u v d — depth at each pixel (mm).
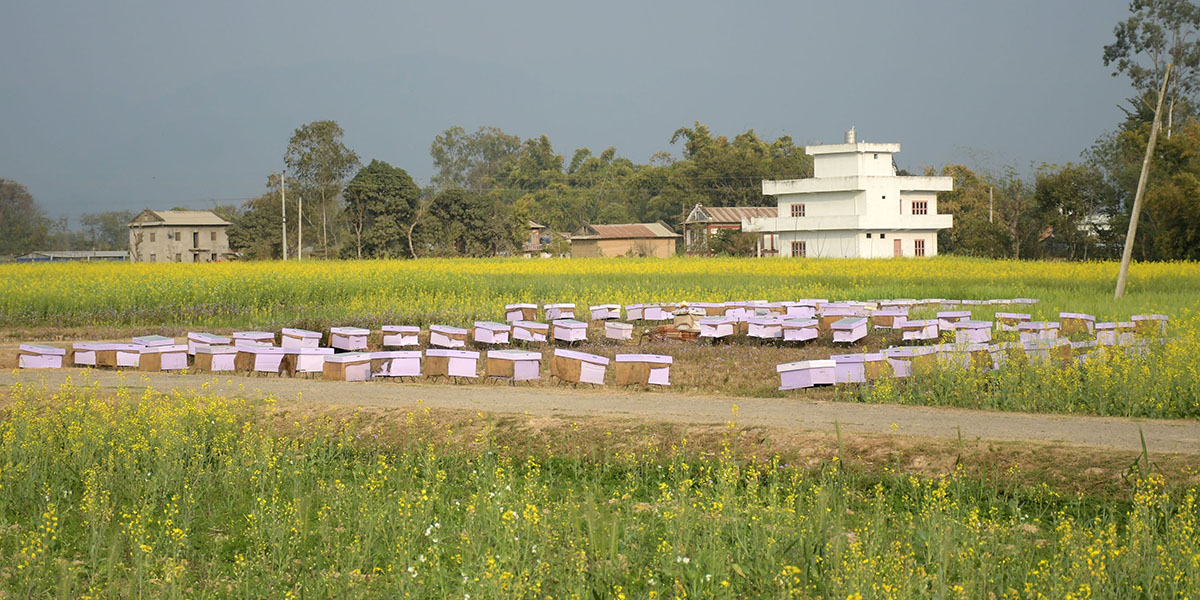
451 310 30109
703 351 22641
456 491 11812
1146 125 64500
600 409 15172
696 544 9422
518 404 15695
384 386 18047
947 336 22328
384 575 9211
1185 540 8719
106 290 31719
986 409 15070
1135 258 65125
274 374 20125
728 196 118500
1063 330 24000
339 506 10688
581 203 133250
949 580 8789
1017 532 9680
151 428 12906
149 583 8820
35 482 11695
